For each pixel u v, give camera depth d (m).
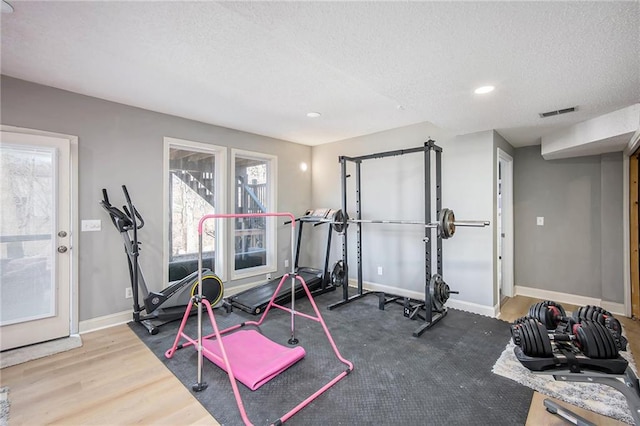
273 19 1.47
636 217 3.42
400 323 3.24
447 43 1.69
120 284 3.24
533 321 1.68
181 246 3.89
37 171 2.75
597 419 1.78
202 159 4.08
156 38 1.99
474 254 3.57
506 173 4.24
